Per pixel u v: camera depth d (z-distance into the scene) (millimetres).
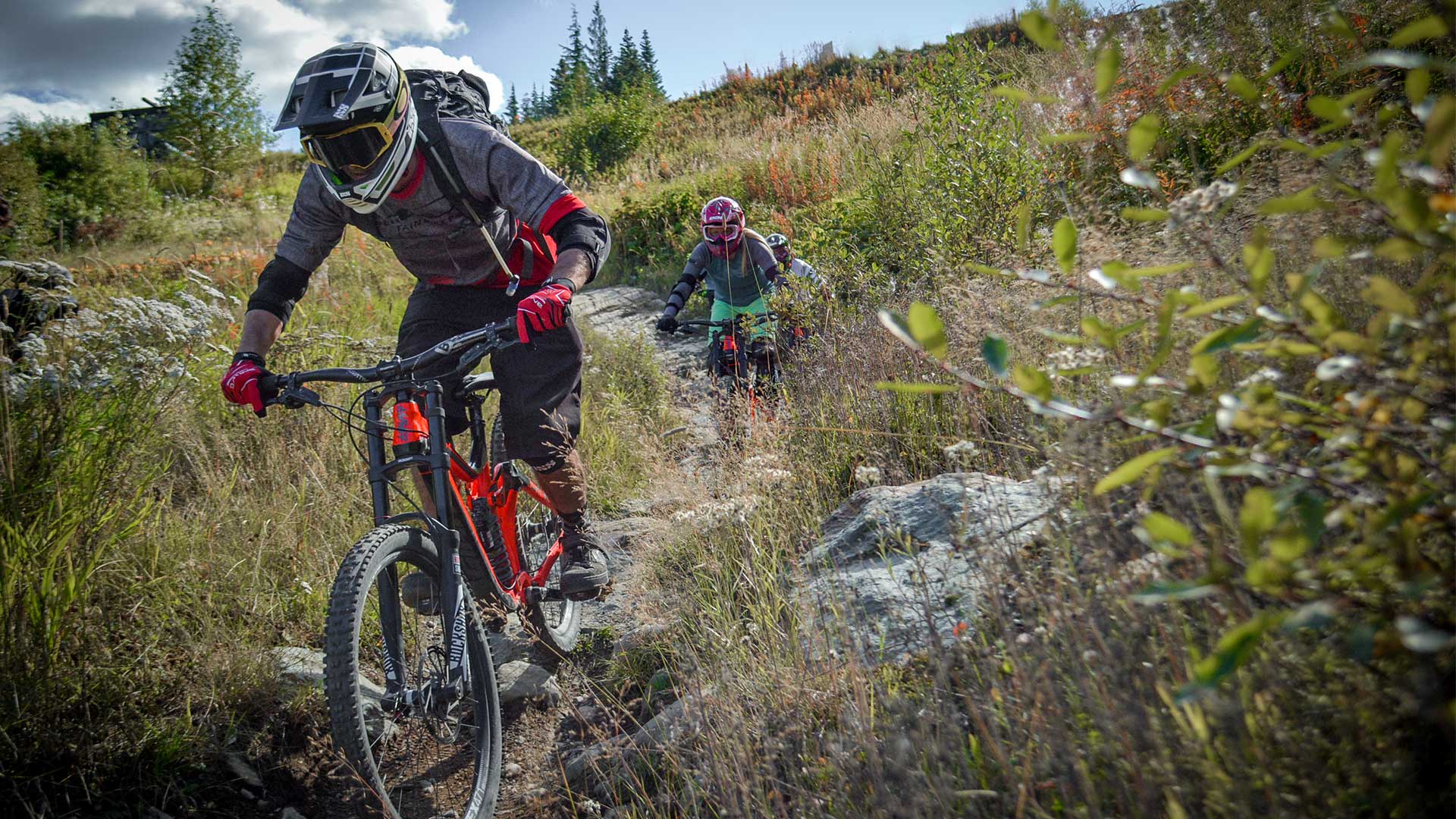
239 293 8023
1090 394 2223
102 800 2438
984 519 2289
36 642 2660
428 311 3273
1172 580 1570
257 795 2701
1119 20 5422
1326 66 3742
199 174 21172
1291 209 1078
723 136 20406
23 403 3244
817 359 4898
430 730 2797
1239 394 1276
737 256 5801
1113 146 3453
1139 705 1505
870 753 1860
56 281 4047
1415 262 2100
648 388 7266
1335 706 1344
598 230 3020
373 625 3473
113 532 3312
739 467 3877
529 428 3188
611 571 4184
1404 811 1184
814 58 27844
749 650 2643
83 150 19844
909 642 2375
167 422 4492
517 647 3646
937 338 1114
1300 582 1021
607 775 2711
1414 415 1101
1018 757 1714
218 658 3016
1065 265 1302
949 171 5621
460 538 2875
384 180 2717
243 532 3934
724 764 2129
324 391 5219
